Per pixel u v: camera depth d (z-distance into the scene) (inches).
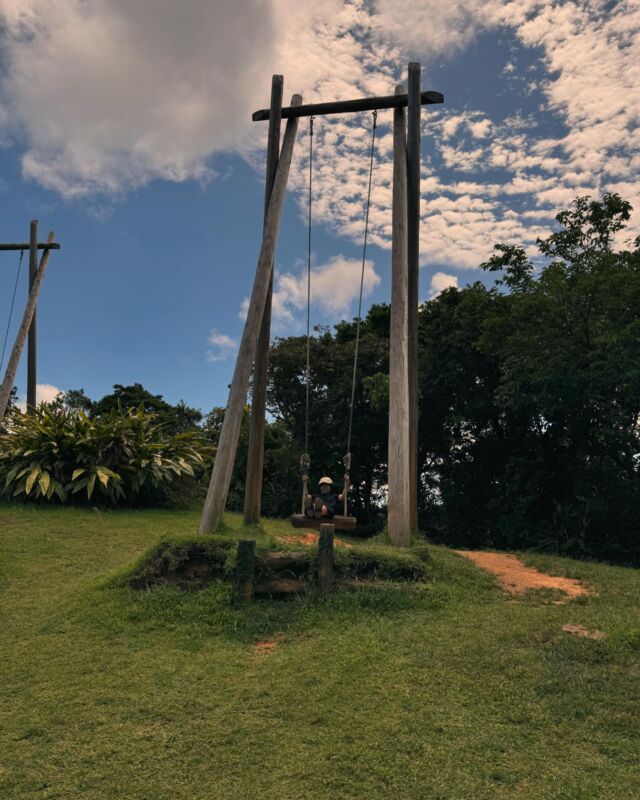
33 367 785.6
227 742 185.0
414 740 180.1
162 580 312.8
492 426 931.3
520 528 761.0
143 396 1413.6
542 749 175.3
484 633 255.1
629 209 697.6
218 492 374.3
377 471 1056.2
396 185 413.4
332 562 309.4
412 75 417.4
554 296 686.5
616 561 640.4
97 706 208.4
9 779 170.4
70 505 558.9
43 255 782.5
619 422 660.1
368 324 1179.3
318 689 212.4
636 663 222.7
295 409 987.9
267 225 412.8
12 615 301.4
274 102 430.0
